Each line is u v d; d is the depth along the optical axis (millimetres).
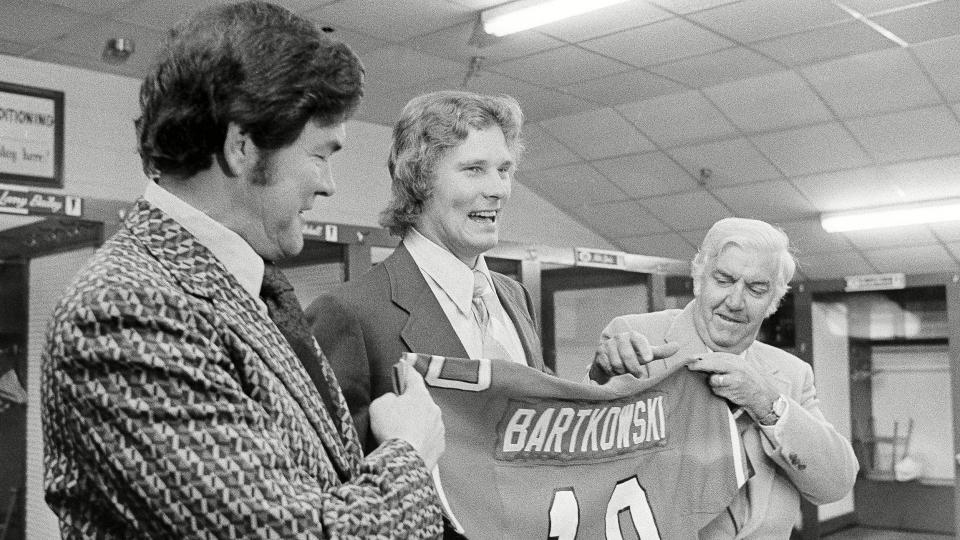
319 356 1344
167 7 5184
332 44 1212
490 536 1791
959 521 6004
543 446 1912
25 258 3859
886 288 6859
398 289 1960
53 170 5918
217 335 1084
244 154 1151
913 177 7609
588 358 5422
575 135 8016
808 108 6984
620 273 5617
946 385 8016
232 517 992
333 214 7438
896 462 8242
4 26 5418
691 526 2066
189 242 1133
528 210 9195
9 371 3859
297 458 1123
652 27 5746
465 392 1817
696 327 2340
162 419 989
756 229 2275
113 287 1010
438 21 5613
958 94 6461
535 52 6195
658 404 2082
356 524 1072
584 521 1918
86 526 1029
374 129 7785
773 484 2203
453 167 1934
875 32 5809
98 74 6242
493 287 2189
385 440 1284
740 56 6289
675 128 7609
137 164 6395
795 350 7523
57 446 1033
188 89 1110
